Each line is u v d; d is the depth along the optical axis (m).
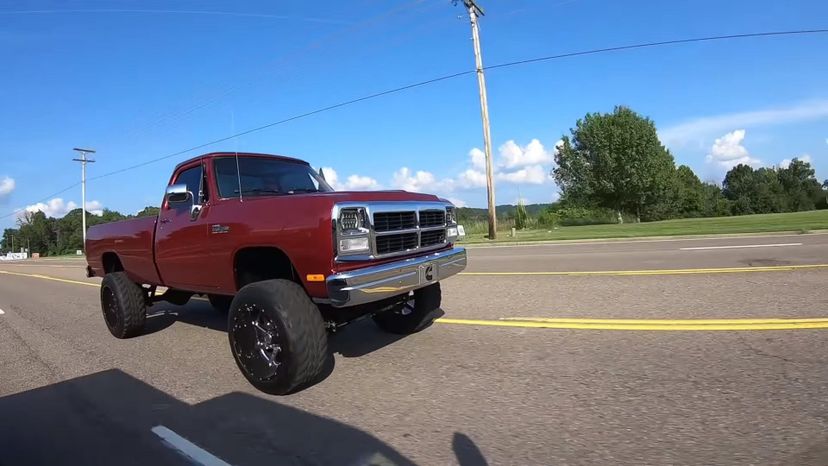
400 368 5.11
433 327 6.57
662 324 6.02
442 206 5.81
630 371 4.62
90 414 4.50
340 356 5.61
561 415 3.83
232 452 3.59
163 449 3.71
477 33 25.70
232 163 5.95
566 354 5.19
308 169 6.85
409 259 5.05
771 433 3.38
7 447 3.89
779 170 102.75
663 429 3.51
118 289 7.16
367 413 4.10
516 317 6.84
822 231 17.64
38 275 24.23
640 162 48.12
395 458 3.35
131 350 6.69
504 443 3.46
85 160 57.97
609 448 3.31
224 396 4.73
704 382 4.26
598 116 50.00
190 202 5.93
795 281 8.12
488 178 26.02
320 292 4.52
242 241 5.01
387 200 5.02
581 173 50.28
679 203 53.38
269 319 4.50
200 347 6.64
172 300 7.69
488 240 24.89
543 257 14.55
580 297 7.87
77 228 118.12
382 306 5.53
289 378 4.42
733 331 5.59
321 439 3.70
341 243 4.42
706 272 9.46
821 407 3.70
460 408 4.07
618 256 13.45
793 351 4.86
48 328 8.81
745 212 85.69
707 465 3.05
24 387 5.43
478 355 5.34
